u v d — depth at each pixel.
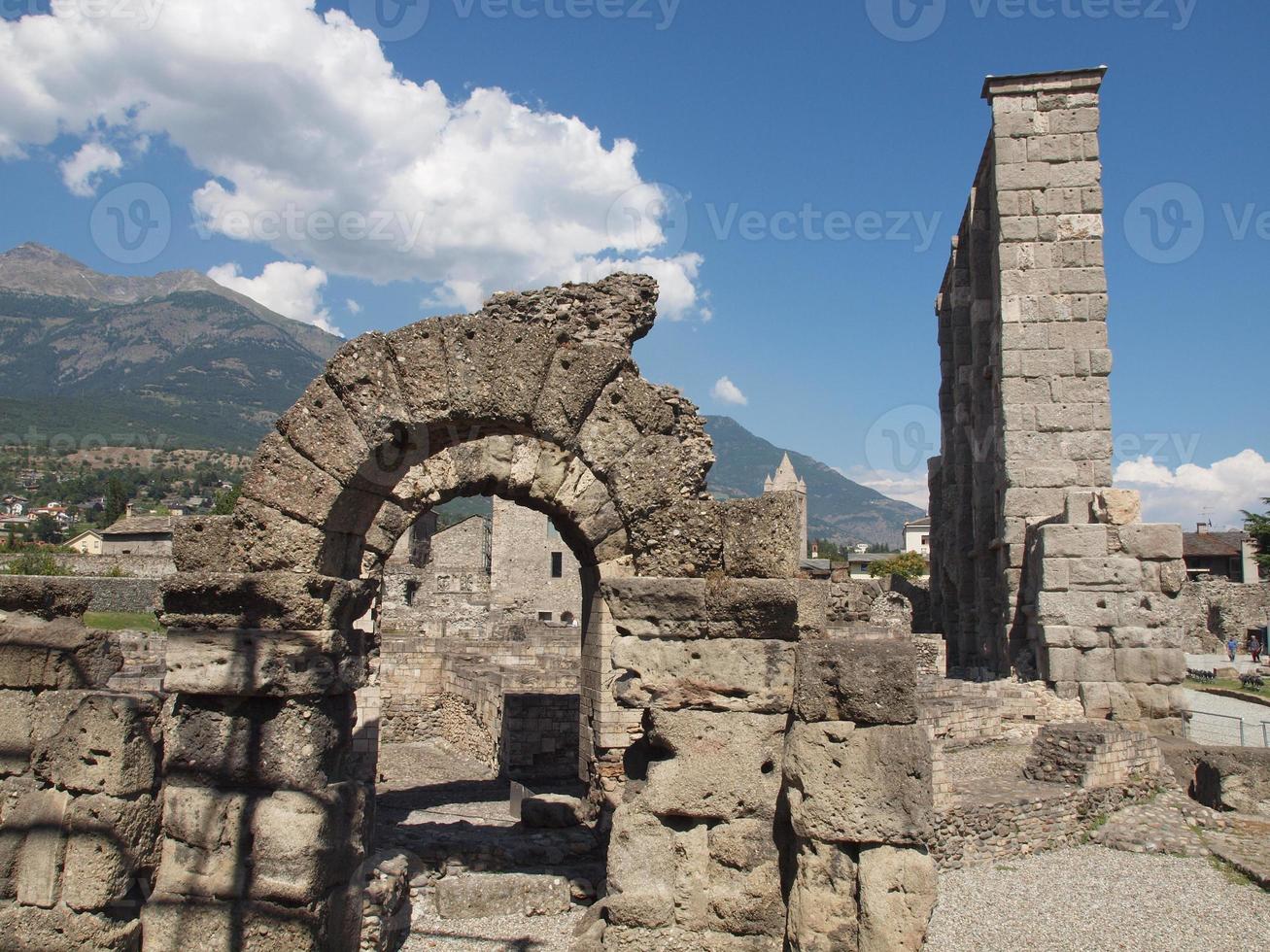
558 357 8.77
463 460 14.67
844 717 7.46
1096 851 16.83
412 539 62.78
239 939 7.66
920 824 7.23
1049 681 22.53
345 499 8.67
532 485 14.55
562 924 11.68
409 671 30.36
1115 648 22.33
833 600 39.22
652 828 7.98
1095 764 18.36
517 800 17.45
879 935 7.11
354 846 8.30
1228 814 18.64
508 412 8.72
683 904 7.90
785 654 8.09
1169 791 19.61
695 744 8.05
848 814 7.28
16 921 7.86
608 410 8.78
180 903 7.81
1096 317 25.45
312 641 8.01
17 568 56.88
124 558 61.94
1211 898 14.35
